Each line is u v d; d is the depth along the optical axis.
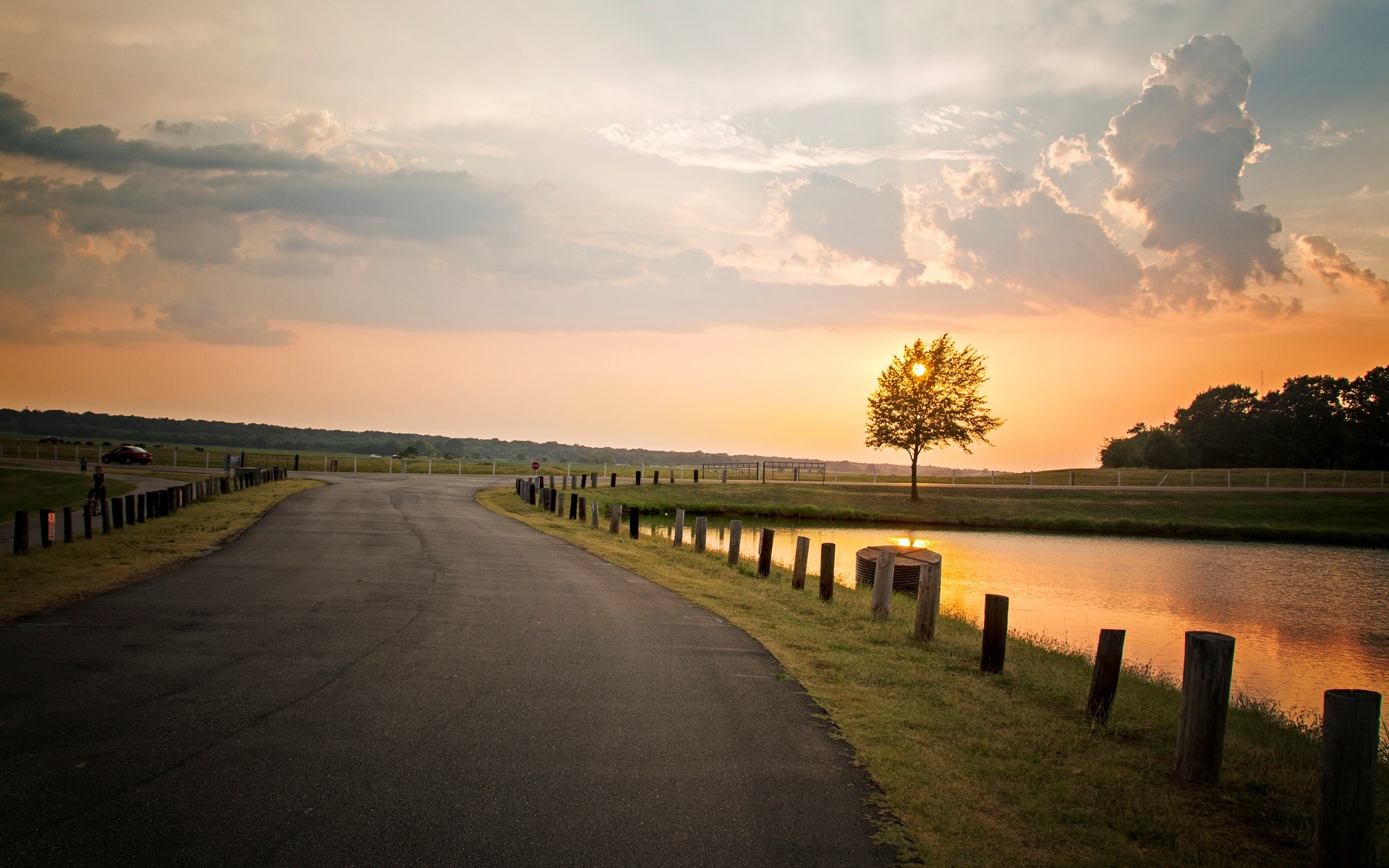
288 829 4.72
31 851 4.34
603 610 12.27
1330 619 24.02
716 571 18.59
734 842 4.88
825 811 5.43
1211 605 25.89
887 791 5.86
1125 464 112.25
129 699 6.96
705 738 6.69
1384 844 5.71
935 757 6.64
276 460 77.00
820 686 8.55
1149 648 19.03
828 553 15.23
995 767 6.52
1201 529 48.41
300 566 15.17
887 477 80.00
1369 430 104.50
